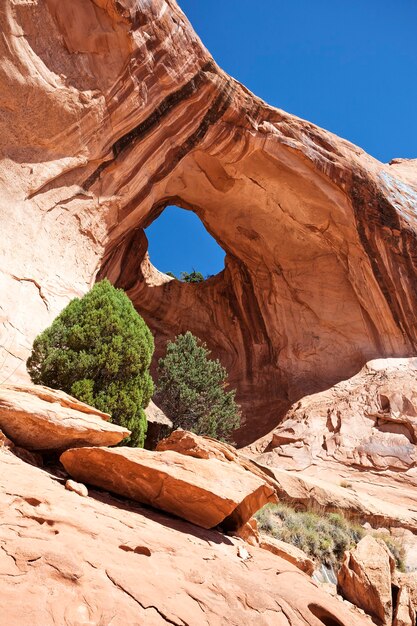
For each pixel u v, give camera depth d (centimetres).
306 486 1001
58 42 1177
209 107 1448
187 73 1366
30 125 1134
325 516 969
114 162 1305
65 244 1201
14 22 1095
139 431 675
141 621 257
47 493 363
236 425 1203
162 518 435
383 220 1702
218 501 436
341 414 1498
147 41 1284
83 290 1187
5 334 944
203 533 438
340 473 1335
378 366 1645
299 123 1658
